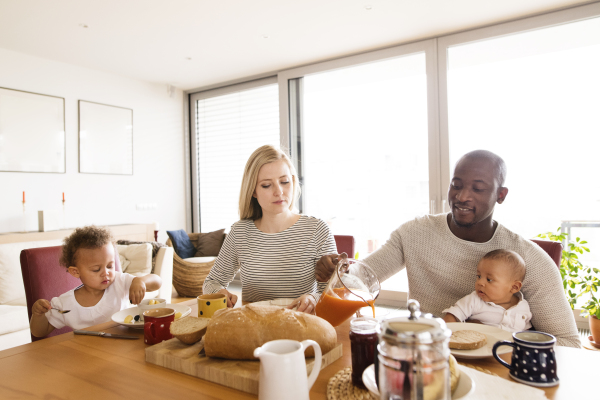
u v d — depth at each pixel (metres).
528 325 1.25
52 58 3.82
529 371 0.73
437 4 2.87
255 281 1.54
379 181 3.73
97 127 4.20
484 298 1.30
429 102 3.46
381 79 3.73
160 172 4.82
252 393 0.71
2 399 0.71
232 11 2.94
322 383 0.74
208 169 5.04
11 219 3.55
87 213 4.11
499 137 3.17
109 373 0.81
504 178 1.31
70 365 0.86
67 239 1.39
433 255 1.42
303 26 3.21
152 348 0.88
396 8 2.92
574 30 2.94
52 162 3.83
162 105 4.84
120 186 4.41
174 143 4.98
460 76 3.35
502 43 3.20
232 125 4.81
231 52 3.76
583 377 0.75
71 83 3.99
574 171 2.90
